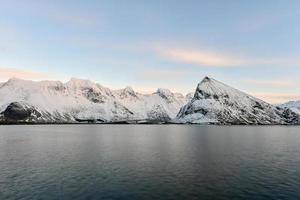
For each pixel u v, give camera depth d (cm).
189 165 7369
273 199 4700
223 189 5228
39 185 5438
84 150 10438
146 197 4794
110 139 15862
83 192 5028
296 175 6266
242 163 7675
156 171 6638
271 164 7519
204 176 6156
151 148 11131
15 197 4759
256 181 5756
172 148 11100
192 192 5053
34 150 10394
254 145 12388
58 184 5503
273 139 16012
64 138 16562
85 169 6825
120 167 7094
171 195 4903
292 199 4697
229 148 11112
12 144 12662
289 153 9638
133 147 11506
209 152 9862
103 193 4984
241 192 5059
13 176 6112
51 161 7925
